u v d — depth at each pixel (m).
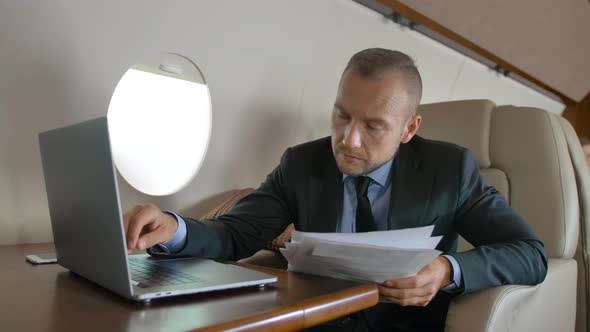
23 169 1.21
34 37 1.19
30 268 0.88
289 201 1.27
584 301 1.61
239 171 1.75
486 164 1.52
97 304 0.63
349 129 1.05
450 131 1.60
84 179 0.69
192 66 1.56
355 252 0.79
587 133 4.29
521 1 2.54
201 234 1.01
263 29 1.74
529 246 1.07
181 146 1.59
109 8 1.31
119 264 0.64
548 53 3.26
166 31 1.45
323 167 1.24
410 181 1.18
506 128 1.51
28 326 0.53
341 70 2.09
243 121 1.73
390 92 1.03
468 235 1.20
